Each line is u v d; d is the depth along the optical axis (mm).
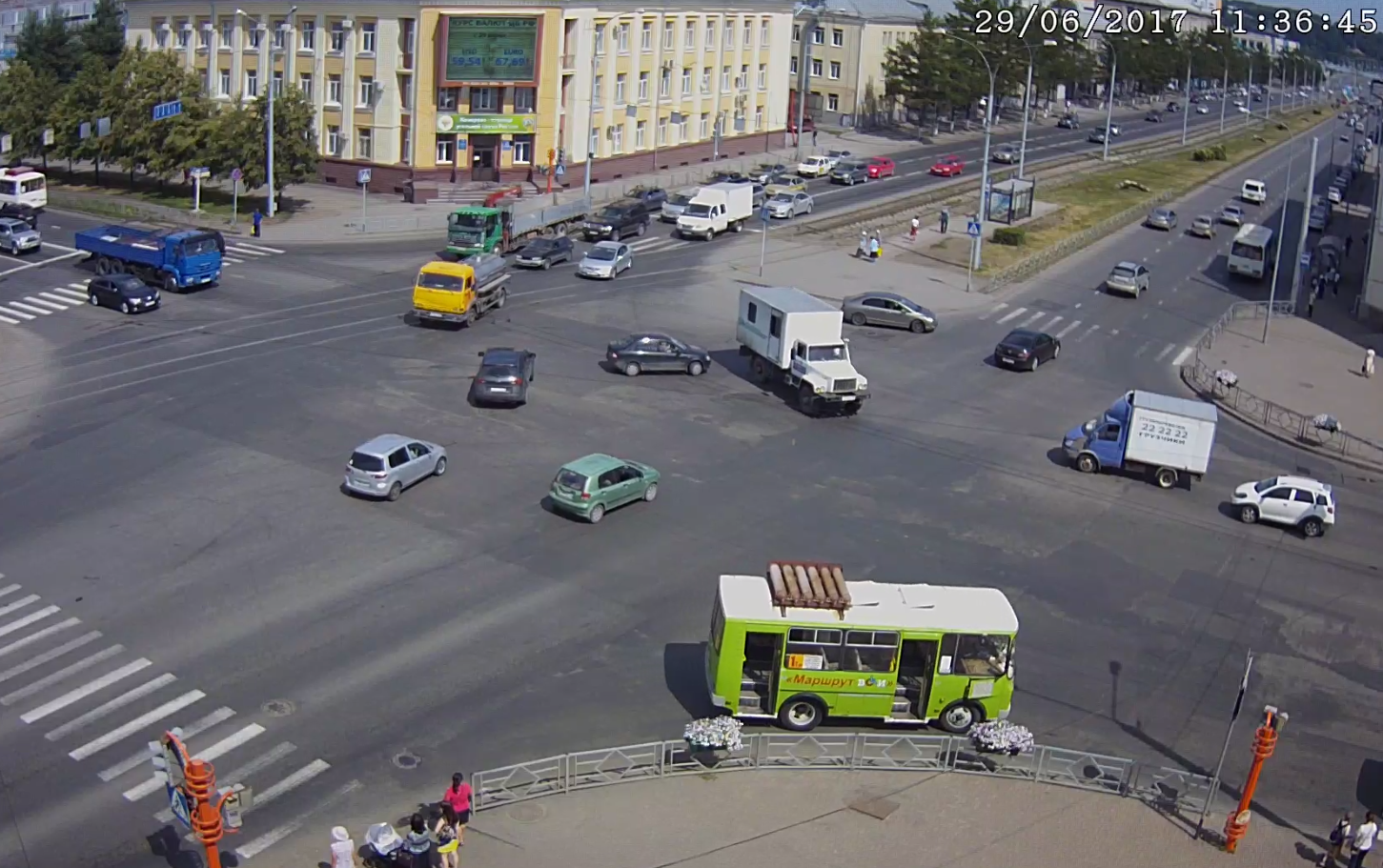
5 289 65375
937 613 29812
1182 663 34219
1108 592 38031
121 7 117938
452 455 45094
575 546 38469
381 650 32031
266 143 82812
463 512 40531
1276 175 138500
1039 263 83438
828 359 52656
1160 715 31609
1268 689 33219
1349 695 33250
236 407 49094
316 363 54719
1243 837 26828
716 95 115750
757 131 123375
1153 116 188500
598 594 35562
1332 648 35688
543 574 36594
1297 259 79938
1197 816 27609
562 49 95312
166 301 63875
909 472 46625
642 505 41844
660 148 109375
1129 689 32688
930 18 141625
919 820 26750
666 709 30234
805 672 29250
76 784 26406
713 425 50031
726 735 27703
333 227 81750
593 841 25438
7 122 96875
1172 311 75312
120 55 105438
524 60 92188
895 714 30000
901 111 154250
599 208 89625
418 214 86625
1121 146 154250
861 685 29453
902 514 42625
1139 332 69750
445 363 55469
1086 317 71875
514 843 25234
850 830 26281
